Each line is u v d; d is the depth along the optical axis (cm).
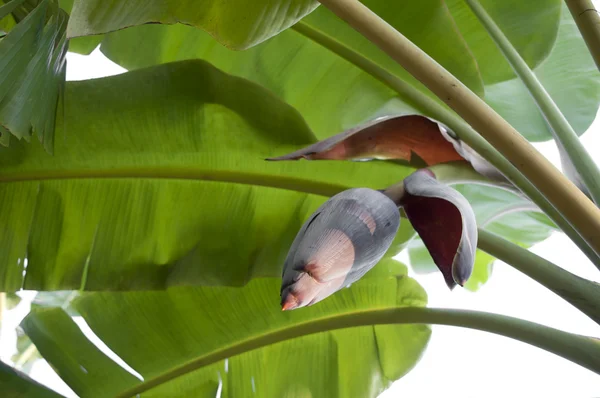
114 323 190
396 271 196
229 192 188
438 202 155
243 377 191
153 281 184
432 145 171
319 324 192
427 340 196
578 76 212
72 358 188
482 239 168
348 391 193
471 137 168
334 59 198
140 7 148
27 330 191
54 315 192
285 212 189
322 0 140
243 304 192
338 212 149
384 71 190
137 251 185
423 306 192
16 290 179
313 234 147
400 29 192
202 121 185
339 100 200
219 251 186
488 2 200
